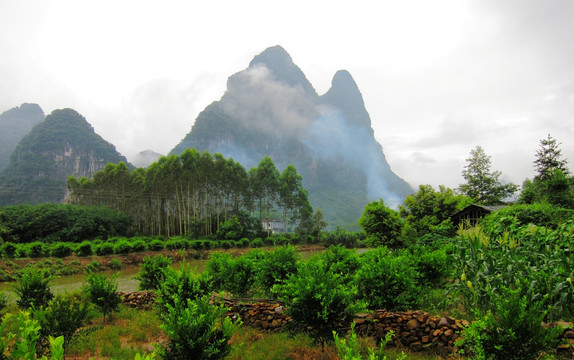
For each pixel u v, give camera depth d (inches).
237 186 2677.2
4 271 926.4
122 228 2080.5
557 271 277.0
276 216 4549.7
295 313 255.4
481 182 1628.9
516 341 175.2
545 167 1317.7
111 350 279.3
